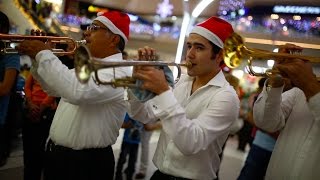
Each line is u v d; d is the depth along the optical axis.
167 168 1.60
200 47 1.58
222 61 1.69
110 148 2.07
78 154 1.89
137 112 1.68
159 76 1.35
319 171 1.52
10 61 2.65
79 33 3.19
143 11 11.76
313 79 1.44
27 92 2.95
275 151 1.73
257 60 1.67
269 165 1.75
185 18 9.46
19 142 4.42
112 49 2.00
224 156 5.80
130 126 3.72
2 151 3.51
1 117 2.84
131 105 1.67
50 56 1.67
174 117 1.34
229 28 1.63
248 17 9.38
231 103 1.53
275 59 1.55
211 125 1.47
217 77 1.64
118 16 2.00
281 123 1.73
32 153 2.96
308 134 1.58
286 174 1.61
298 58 1.50
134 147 3.86
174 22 11.74
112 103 1.93
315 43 7.93
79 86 1.67
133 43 11.64
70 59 2.71
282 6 8.77
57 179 1.92
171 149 1.59
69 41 2.03
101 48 1.98
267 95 1.66
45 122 2.94
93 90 1.70
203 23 1.61
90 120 1.88
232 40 1.62
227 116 1.52
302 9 8.35
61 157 1.90
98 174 1.97
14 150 4.10
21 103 3.31
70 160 1.88
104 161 1.99
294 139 1.63
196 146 1.38
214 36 1.56
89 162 1.91
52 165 1.94
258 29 9.02
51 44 2.09
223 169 4.86
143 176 4.02
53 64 1.66
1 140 3.40
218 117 1.50
